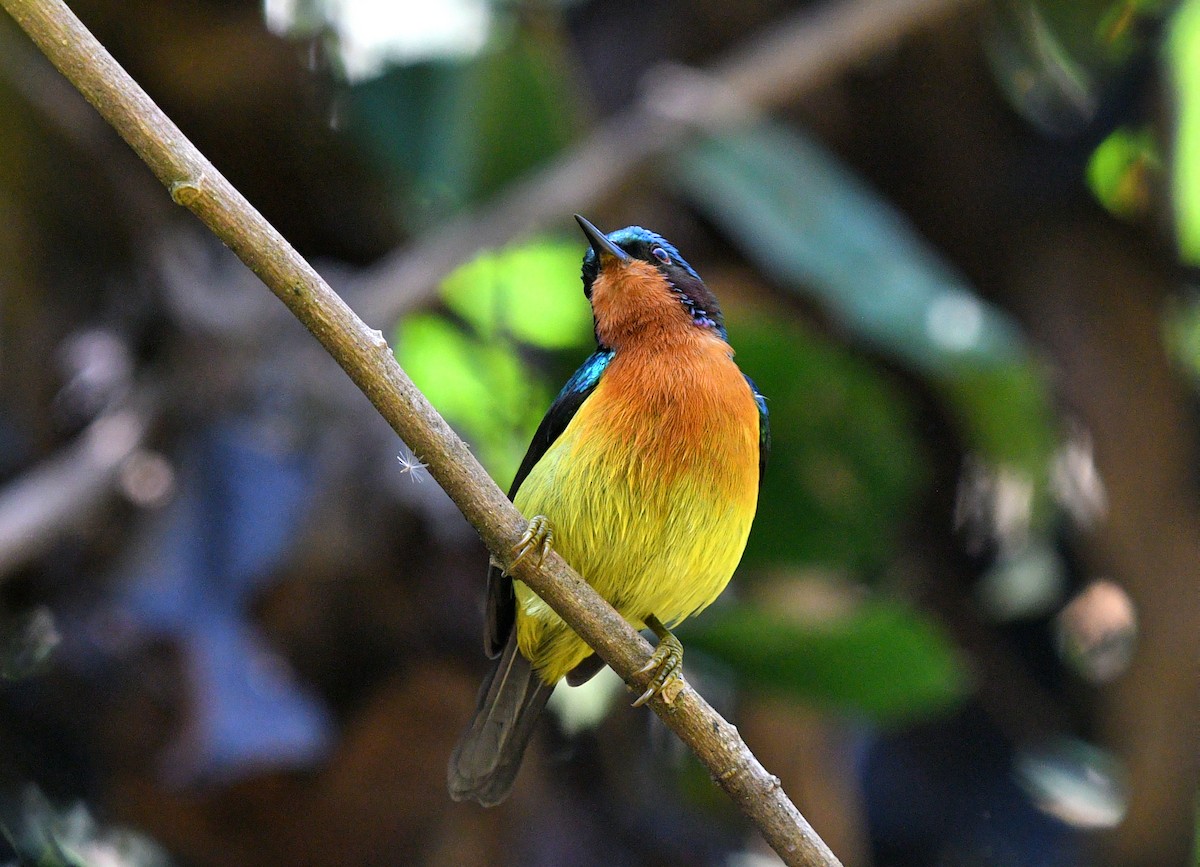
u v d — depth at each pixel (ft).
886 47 46.03
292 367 35.91
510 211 39.65
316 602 34.60
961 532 45.03
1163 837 40.27
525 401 40.86
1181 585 41.39
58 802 34.86
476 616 35.96
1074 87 48.06
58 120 36.58
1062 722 44.88
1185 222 50.24
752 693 35.91
